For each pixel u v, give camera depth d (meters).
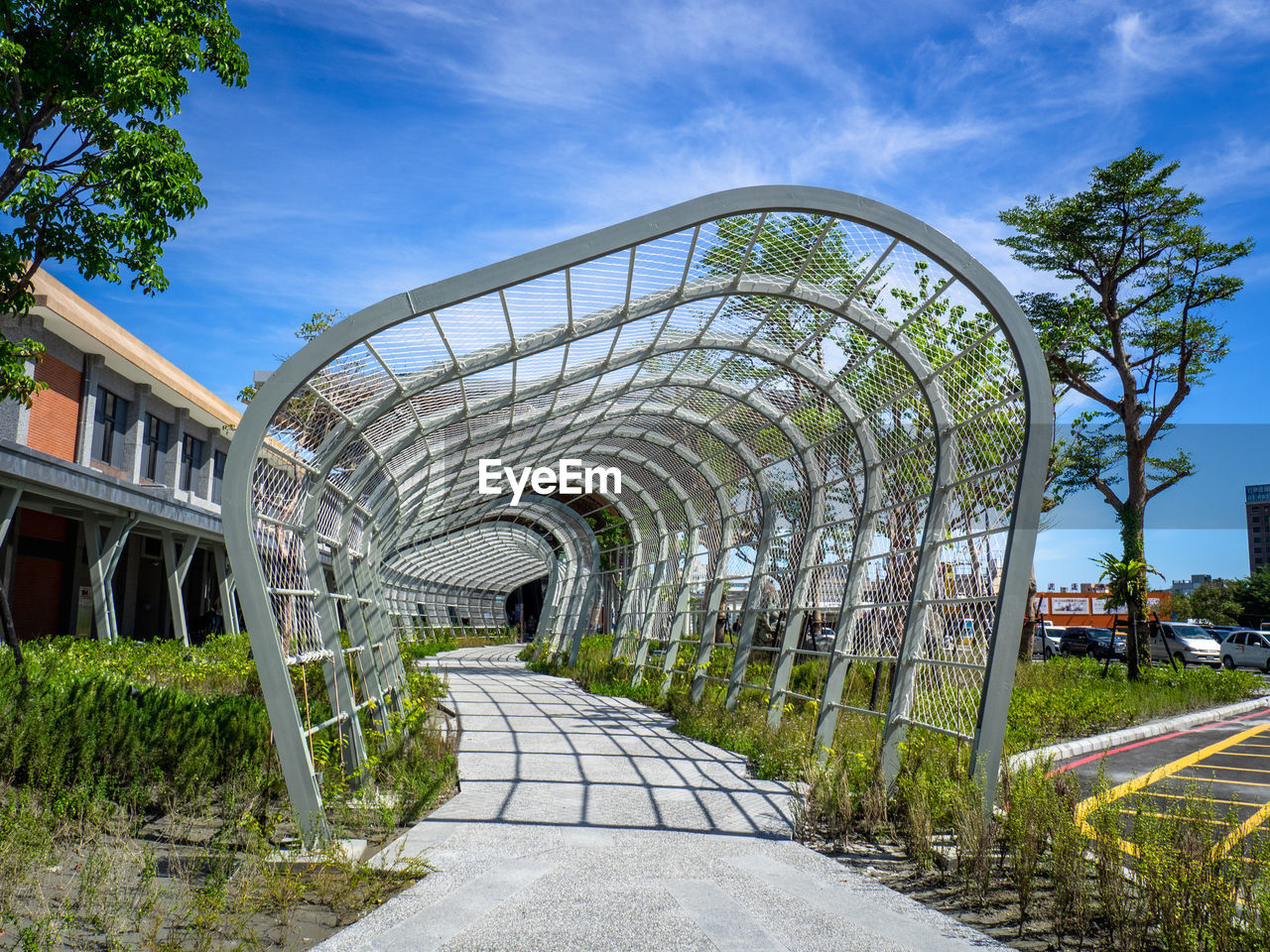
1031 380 6.28
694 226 6.12
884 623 8.76
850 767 7.02
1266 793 7.85
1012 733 9.98
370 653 8.75
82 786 5.30
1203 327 26.08
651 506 16.84
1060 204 24.95
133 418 19.34
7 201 8.25
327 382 6.43
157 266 9.17
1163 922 3.85
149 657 12.85
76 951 3.57
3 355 8.64
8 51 7.95
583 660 19.45
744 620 12.05
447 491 14.27
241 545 5.55
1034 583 21.86
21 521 18.02
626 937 4.09
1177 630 29.39
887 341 7.58
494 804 6.85
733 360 9.72
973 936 4.15
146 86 8.66
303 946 3.93
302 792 5.48
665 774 8.21
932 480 8.21
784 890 4.86
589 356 8.57
